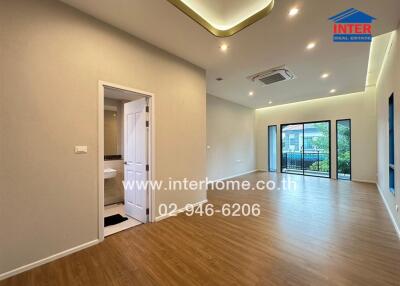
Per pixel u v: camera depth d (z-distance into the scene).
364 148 6.11
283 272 1.88
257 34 2.78
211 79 4.68
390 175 3.40
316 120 7.00
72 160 2.22
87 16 2.34
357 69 4.06
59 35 2.12
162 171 3.23
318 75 4.42
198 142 3.94
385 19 2.44
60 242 2.13
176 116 3.46
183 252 2.25
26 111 1.91
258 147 8.70
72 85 2.21
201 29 2.68
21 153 1.89
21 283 1.75
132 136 3.37
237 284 1.73
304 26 2.60
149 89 3.01
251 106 8.04
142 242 2.47
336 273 1.85
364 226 2.89
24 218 1.91
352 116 6.30
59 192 2.13
